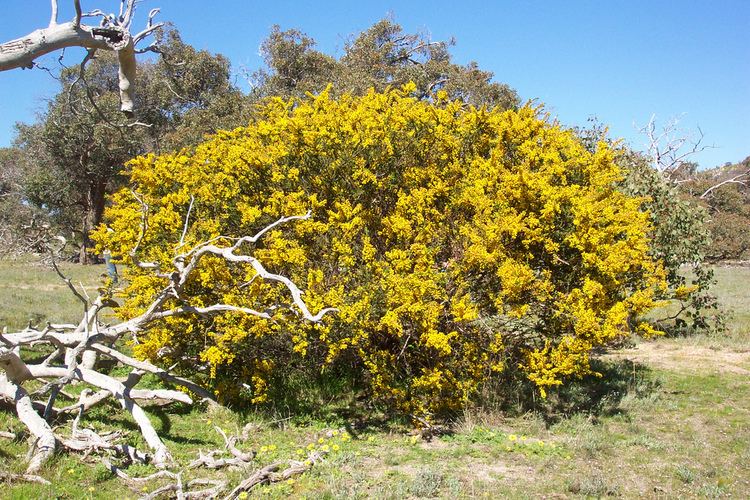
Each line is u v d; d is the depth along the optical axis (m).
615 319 6.07
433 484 4.57
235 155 6.94
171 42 28.16
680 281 10.70
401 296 6.01
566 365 6.15
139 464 4.88
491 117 7.30
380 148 7.00
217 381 6.68
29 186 26.05
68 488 4.28
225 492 4.48
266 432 5.94
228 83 29.44
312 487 4.58
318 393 6.91
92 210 27.42
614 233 6.52
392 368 6.73
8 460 4.54
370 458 5.34
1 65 5.96
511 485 4.74
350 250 6.41
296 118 6.92
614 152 7.09
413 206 6.72
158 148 25.72
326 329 6.02
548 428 6.28
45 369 5.54
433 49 27.06
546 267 6.65
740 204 31.36
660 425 6.40
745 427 6.29
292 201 6.52
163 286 6.43
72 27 6.14
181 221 6.88
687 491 4.73
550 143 7.22
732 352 9.87
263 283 6.23
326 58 26.95
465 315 5.96
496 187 6.74
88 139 24.56
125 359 5.95
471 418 6.34
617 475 5.04
